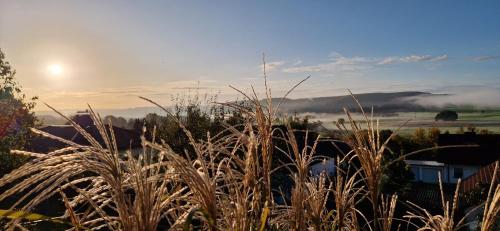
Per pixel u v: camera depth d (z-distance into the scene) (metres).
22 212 1.22
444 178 32.75
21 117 12.52
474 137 33.72
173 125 6.96
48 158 1.26
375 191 2.00
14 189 1.18
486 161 31.02
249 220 1.73
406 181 16.12
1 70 13.37
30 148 12.77
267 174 1.97
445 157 32.78
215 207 1.49
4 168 11.46
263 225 1.72
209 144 1.75
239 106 2.02
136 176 1.37
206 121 6.94
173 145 6.85
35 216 1.32
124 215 1.35
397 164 14.88
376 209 2.00
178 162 1.43
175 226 1.51
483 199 9.92
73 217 1.39
